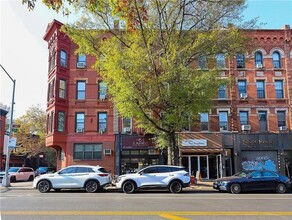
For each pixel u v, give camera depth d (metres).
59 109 28.47
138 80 17.73
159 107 19.14
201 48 19.67
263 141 28.36
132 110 18.36
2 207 10.84
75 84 29.52
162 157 28.52
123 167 28.61
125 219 8.52
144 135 28.59
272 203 12.37
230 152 28.62
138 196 15.16
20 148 45.88
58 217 8.82
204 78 18.41
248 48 22.05
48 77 30.91
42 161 51.59
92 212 9.70
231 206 11.32
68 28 20.06
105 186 18.48
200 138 28.25
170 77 17.83
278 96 29.42
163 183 17.70
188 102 18.31
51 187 17.91
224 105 29.00
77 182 17.94
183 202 12.45
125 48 19.58
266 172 18.58
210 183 23.33
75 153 28.70
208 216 9.05
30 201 12.59
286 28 30.23
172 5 19.67
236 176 18.97
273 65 29.83
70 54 29.94
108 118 29.20
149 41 18.75
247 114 29.11
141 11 13.38
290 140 28.42
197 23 20.23
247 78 29.55
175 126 19.09
